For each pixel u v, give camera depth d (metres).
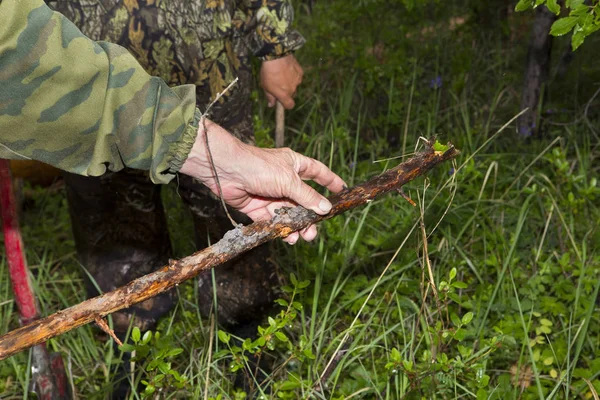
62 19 1.56
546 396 2.54
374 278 3.06
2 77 1.53
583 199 3.24
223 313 2.74
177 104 1.67
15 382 2.89
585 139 3.99
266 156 1.83
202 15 2.24
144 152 1.68
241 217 2.50
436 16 5.00
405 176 1.81
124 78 1.62
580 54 4.48
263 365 2.77
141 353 2.39
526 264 3.24
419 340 2.71
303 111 4.45
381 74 4.47
